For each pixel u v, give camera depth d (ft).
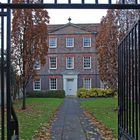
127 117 17.40
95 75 159.74
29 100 117.70
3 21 14.60
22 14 72.95
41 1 14.21
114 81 69.31
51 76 160.56
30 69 74.54
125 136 17.85
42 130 39.04
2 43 14.74
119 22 66.64
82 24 163.53
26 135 35.09
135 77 15.28
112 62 68.80
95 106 82.84
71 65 161.79
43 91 148.97
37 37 74.43
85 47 161.38
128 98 17.22
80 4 14.12
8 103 14.34
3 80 14.73
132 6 14.12
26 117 54.85
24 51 73.72
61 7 14.21
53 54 161.79
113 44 68.23
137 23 14.74
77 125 44.75
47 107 80.53
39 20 74.49
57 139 33.42
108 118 52.54
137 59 15.12
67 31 162.81
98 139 33.04
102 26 70.74
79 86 160.15
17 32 73.10
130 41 16.67
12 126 14.55
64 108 79.30
